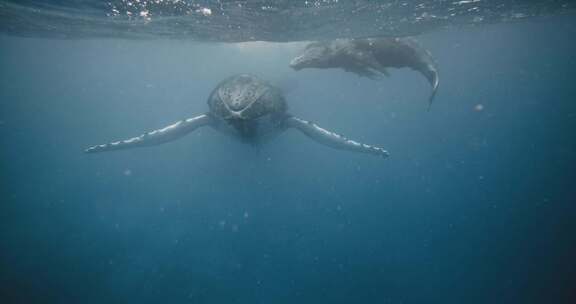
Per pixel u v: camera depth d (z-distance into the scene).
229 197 33.47
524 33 51.56
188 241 25.28
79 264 21.64
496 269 23.28
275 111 12.20
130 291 19.45
